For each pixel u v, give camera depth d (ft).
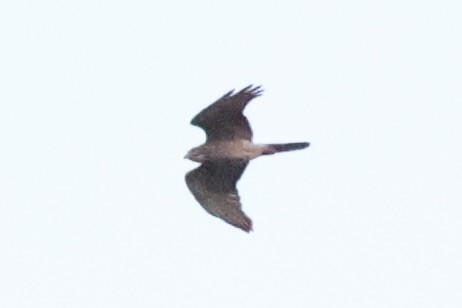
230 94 92.43
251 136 94.58
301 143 94.38
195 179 96.07
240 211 94.99
